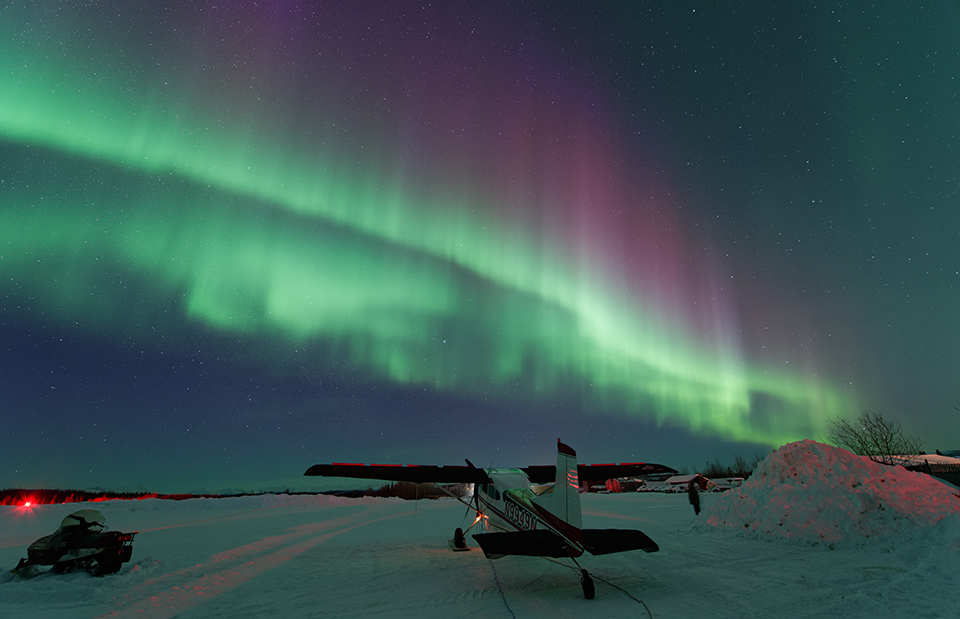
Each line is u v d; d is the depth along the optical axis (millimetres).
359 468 11383
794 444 12539
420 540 13945
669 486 56719
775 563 8531
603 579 7961
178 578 8648
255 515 25141
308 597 7215
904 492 10523
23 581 7941
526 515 9156
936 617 5043
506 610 6223
